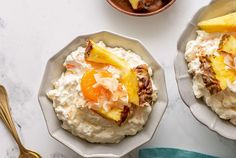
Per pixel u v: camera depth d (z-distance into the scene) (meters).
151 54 0.55
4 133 0.60
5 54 0.60
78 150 0.55
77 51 0.55
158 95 0.55
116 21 0.60
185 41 0.54
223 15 0.54
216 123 0.53
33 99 0.60
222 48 0.51
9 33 0.61
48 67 0.55
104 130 0.54
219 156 0.58
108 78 0.52
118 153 0.55
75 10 0.60
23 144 0.60
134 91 0.52
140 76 0.53
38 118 0.60
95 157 0.55
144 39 0.60
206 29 0.53
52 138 0.59
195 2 0.60
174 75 0.59
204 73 0.51
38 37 0.60
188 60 0.53
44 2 0.60
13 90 0.60
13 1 0.61
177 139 0.59
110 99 0.52
